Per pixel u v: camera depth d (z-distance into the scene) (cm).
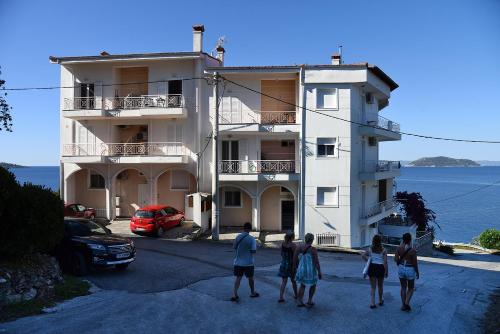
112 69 2734
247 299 1030
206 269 1423
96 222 1460
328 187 2548
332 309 959
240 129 2544
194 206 2484
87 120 2783
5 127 1627
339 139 2530
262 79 2664
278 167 2622
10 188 1011
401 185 15412
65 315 877
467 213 7750
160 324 842
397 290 1172
